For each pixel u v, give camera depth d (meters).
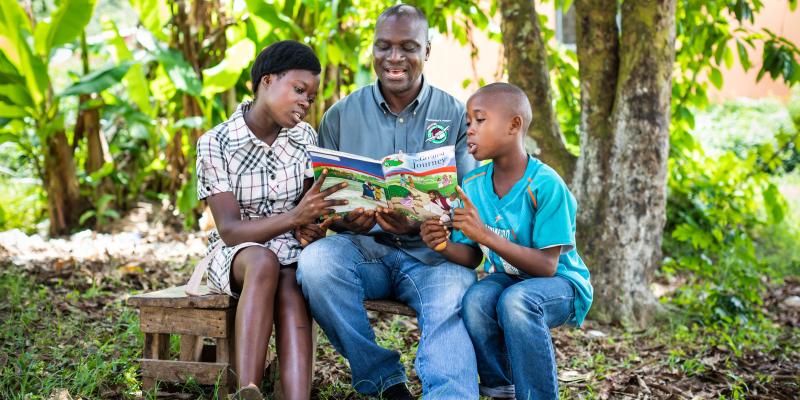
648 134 4.41
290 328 2.75
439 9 5.58
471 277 2.91
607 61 4.48
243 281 2.79
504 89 2.81
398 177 2.70
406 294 2.93
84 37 6.62
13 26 5.96
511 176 2.88
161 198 7.06
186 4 6.80
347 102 3.31
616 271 4.45
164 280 4.92
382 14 3.20
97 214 6.55
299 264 2.83
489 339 2.76
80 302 4.21
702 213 5.76
